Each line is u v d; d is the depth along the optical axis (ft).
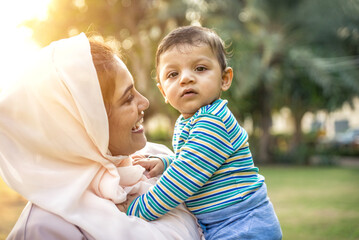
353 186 31.96
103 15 48.01
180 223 4.57
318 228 18.70
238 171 4.98
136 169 4.70
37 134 4.03
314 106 53.36
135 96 4.56
